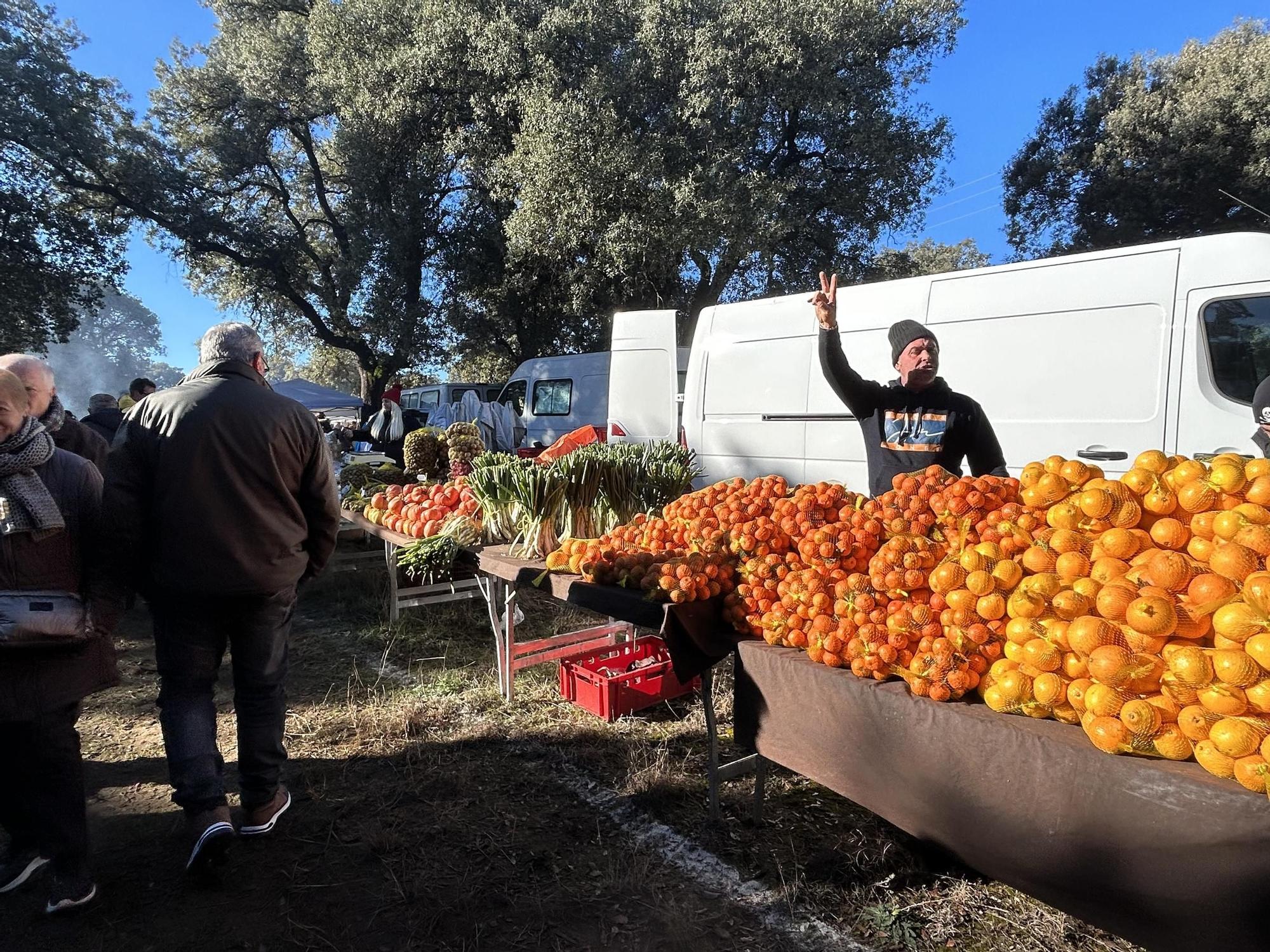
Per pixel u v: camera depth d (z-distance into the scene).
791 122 16.56
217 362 2.66
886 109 16.70
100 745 3.77
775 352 6.68
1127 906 1.70
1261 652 1.52
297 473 2.67
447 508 4.68
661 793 3.15
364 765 3.49
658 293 17.20
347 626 5.78
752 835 2.87
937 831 2.07
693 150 15.31
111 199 19.88
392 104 17.39
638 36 15.30
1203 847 1.56
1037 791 1.83
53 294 20.11
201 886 2.59
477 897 2.53
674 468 4.08
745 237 14.71
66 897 2.42
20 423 2.25
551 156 14.80
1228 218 17.95
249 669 2.77
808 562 2.57
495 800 3.17
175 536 2.46
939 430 3.25
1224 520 1.74
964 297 5.43
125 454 2.46
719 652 2.73
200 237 19.64
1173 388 4.57
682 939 2.30
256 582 2.57
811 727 2.40
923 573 2.23
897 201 17.36
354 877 2.66
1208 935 1.57
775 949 2.28
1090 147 19.28
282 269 20.88
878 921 2.36
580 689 4.09
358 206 19.36
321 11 18.30
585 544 3.43
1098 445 4.82
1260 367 4.30
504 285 20.28
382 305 18.88
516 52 16.22
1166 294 4.61
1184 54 19.23
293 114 20.03
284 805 3.00
